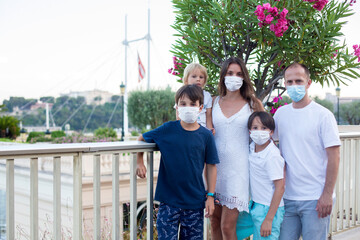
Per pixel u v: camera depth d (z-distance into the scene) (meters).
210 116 2.51
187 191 2.06
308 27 3.22
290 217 2.23
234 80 2.33
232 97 2.44
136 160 2.11
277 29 2.97
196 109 2.02
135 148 2.04
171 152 2.04
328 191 2.05
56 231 1.80
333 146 2.05
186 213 2.06
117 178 2.00
